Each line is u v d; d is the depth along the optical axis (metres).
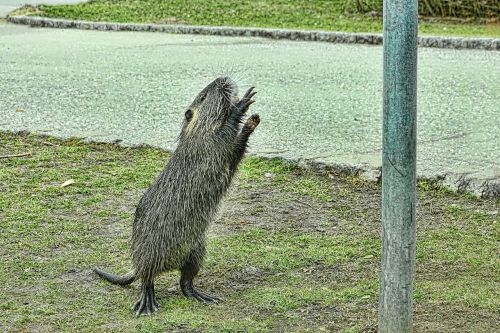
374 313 5.11
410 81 4.37
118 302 5.41
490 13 18.11
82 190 7.64
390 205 4.50
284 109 10.66
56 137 9.38
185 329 4.95
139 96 11.52
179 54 15.11
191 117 5.30
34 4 21.77
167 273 5.91
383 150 4.49
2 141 9.28
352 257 6.10
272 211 7.12
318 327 4.95
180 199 5.22
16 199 7.41
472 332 4.83
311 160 8.20
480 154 8.38
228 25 18.16
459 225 6.69
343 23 18.14
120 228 6.76
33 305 5.36
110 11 20.16
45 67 13.95
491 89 11.70
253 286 5.63
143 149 8.91
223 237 6.52
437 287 5.48
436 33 16.45
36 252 6.26
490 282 5.57
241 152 5.29
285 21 18.53
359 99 11.24
